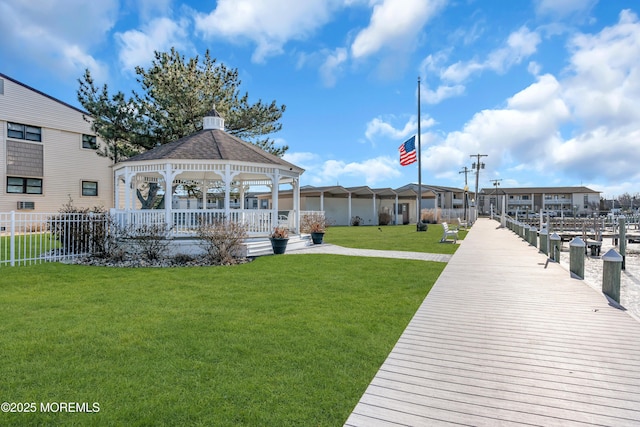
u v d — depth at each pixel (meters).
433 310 5.56
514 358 3.80
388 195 39.53
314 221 17.31
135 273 8.72
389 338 4.34
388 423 2.62
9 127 20.59
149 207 18.83
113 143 18.47
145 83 18.78
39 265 9.81
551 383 3.25
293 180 15.41
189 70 18.27
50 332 4.47
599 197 81.56
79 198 23.27
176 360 3.65
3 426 2.54
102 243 11.23
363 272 8.80
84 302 5.98
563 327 4.80
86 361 3.63
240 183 18.12
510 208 84.94
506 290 6.95
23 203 20.89
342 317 5.14
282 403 2.86
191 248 11.55
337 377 3.32
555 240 10.55
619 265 6.14
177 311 5.43
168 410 2.74
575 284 7.53
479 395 3.03
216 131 14.64
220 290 6.89
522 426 2.59
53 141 22.22
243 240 11.66
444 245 15.62
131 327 4.67
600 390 3.12
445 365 3.62
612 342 4.26
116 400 2.89
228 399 2.91
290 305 5.79
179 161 11.92
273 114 21.06
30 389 3.06
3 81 20.31
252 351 3.88
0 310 5.48
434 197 43.47
